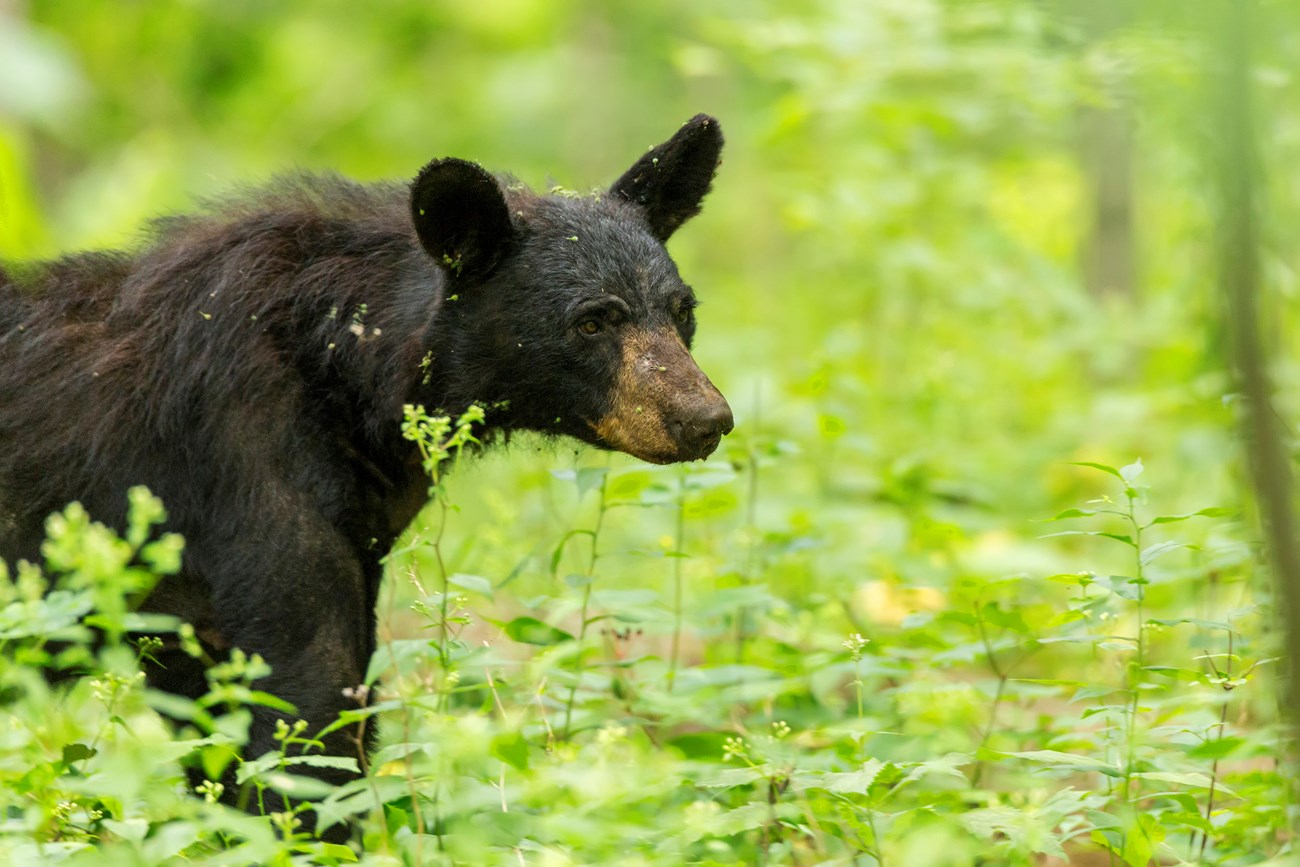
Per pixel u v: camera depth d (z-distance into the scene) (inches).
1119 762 337.7
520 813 309.9
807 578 520.1
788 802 319.6
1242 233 252.5
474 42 1466.5
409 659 380.5
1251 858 311.6
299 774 350.3
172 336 366.6
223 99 1360.7
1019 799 327.6
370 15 1439.5
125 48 1315.2
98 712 403.9
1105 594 355.6
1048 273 777.6
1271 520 255.9
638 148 1429.6
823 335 858.1
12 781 293.3
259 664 288.7
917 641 418.6
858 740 329.7
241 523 357.1
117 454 365.4
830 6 761.0
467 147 1418.6
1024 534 604.4
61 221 1024.9
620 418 377.7
